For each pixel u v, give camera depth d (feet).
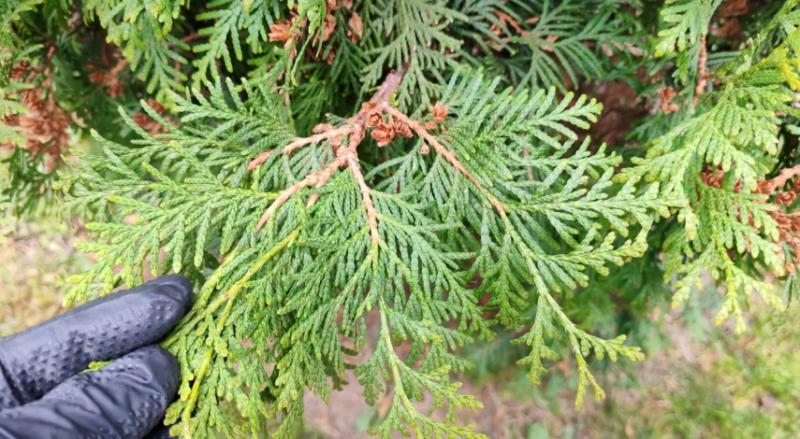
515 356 1.59
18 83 0.83
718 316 0.62
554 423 1.60
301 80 0.94
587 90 1.11
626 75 0.93
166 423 0.56
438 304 0.67
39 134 1.08
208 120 1.00
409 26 0.82
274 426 1.41
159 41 0.80
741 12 0.92
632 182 0.65
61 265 1.78
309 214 0.67
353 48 0.87
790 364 1.65
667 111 0.85
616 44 0.89
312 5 0.68
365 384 0.66
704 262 0.66
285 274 0.65
